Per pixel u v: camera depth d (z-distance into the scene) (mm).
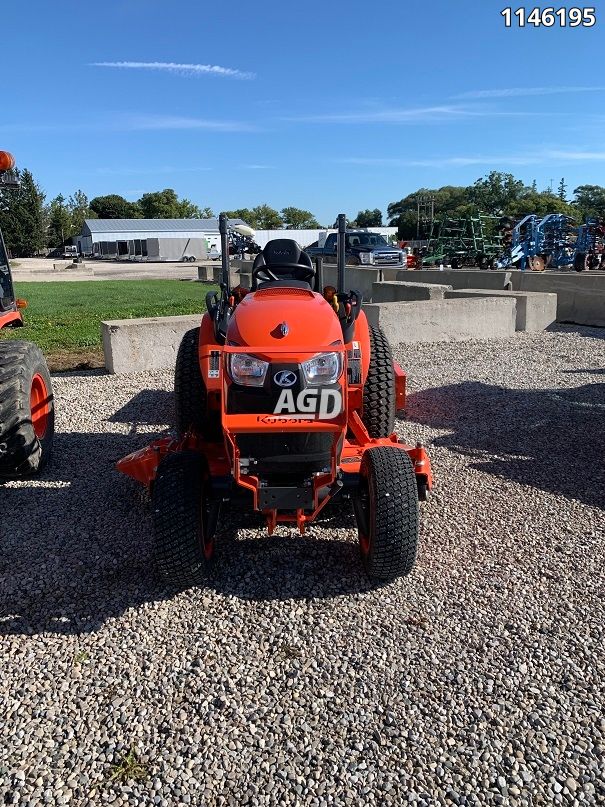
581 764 2512
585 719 2723
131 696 2873
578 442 5977
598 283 14102
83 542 4137
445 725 2697
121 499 4746
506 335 11484
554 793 2395
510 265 25828
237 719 2736
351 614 3408
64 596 3578
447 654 3115
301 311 3637
